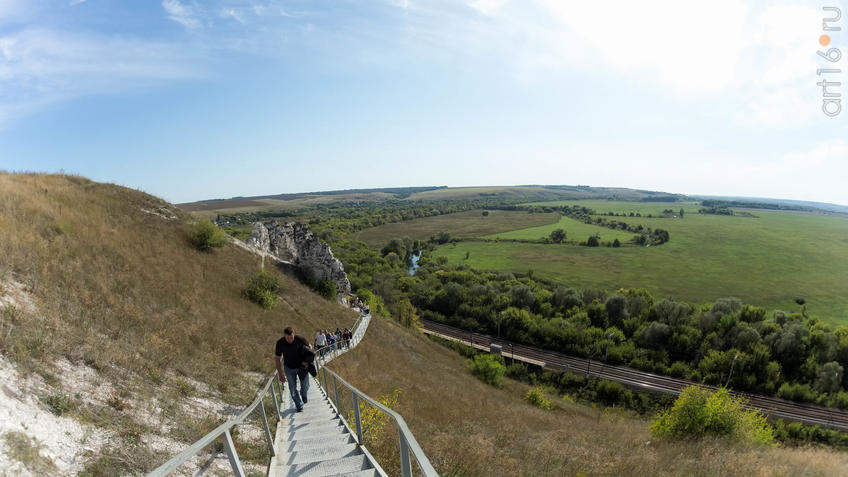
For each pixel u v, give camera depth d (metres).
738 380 49.69
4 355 5.42
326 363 19.66
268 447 6.34
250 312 20.89
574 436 13.48
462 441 9.91
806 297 92.62
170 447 5.57
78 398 5.54
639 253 135.38
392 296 79.75
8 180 17.50
